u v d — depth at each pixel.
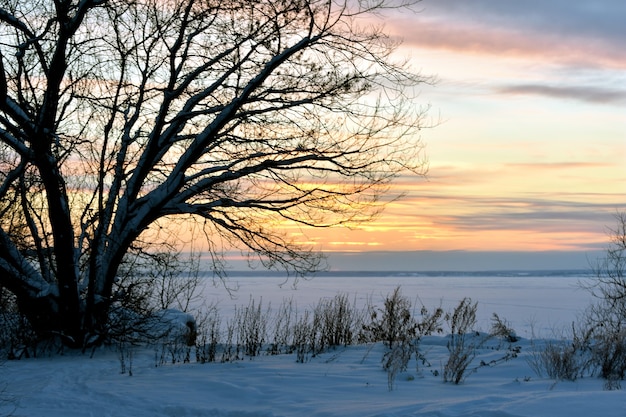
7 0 12.99
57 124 13.04
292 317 22.75
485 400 7.00
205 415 7.50
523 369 9.81
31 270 13.76
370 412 6.92
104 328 13.78
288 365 11.03
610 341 9.69
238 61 13.40
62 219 12.79
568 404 6.46
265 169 13.80
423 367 10.54
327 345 13.98
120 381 9.70
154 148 13.46
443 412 6.55
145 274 14.69
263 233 14.37
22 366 11.57
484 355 11.59
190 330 15.13
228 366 10.99
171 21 13.12
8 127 12.23
